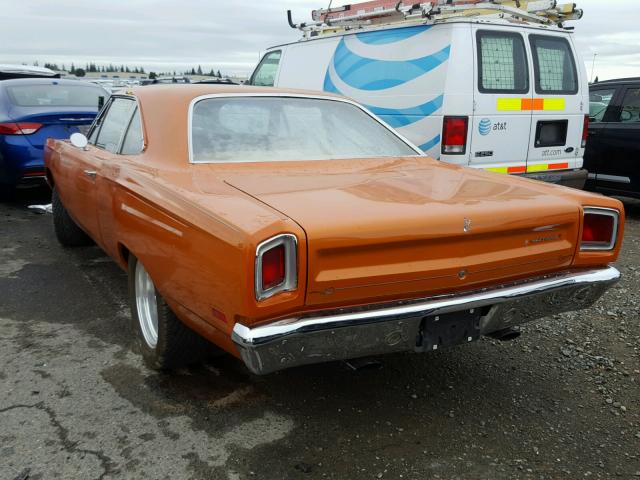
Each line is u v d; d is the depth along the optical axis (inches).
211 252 90.9
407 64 236.4
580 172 261.3
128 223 123.0
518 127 238.1
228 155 126.1
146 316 132.1
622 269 213.9
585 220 113.5
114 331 152.2
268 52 339.6
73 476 96.5
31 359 136.2
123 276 194.7
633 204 351.3
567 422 115.0
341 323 88.6
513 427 113.1
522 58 236.5
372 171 127.9
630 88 303.9
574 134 259.1
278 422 112.8
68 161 181.8
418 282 95.4
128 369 132.0
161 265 108.5
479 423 114.2
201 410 116.2
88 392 122.0
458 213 96.9
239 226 86.6
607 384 129.8
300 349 89.0
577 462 103.0
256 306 84.4
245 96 140.1
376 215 91.9
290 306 86.8
